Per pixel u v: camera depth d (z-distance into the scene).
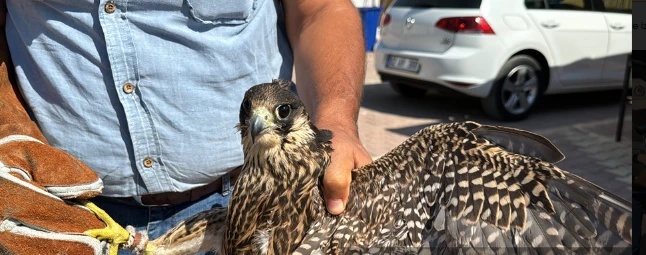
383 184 2.03
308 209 2.06
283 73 2.83
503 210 1.86
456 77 8.54
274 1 2.80
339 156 2.09
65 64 2.31
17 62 2.39
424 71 8.80
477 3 8.42
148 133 2.38
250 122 2.14
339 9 2.81
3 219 1.85
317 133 2.18
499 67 8.55
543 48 8.84
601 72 9.52
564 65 9.13
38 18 2.29
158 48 2.31
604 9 9.38
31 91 2.38
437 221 1.94
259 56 2.55
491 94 8.67
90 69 2.31
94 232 2.00
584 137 8.21
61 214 1.95
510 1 8.60
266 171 2.12
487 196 1.89
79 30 2.29
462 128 2.01
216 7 2.34
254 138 2.11
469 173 1.93
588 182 1.81
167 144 2.40
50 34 2.30
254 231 2.11
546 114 9.38
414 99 10.09
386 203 2.01
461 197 1.92
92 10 2.26
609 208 1.76
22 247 1.84
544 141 1.95
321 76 2.56
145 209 2.64
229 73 2.42
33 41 2.33
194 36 2.33
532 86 8.95
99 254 1.97
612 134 8.33
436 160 1.99
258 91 2.22
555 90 9.22
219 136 2.46
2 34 2.44
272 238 2.08
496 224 1.86
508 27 8.54
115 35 2.27
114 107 2.35
